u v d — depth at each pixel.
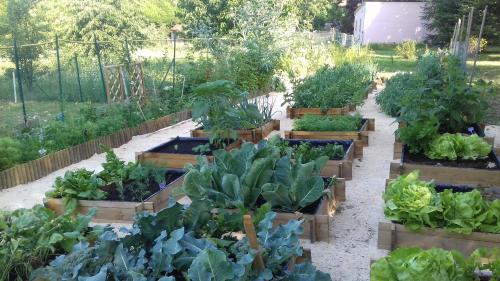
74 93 12.49
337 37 23.02
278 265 2.65
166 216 2.79
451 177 4.77
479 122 6.38
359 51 18.55
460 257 2.53
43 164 5.97
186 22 23.42
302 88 9.69
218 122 6.18
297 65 15.48
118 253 2.54
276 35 15.82
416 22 31.25
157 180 4.88
